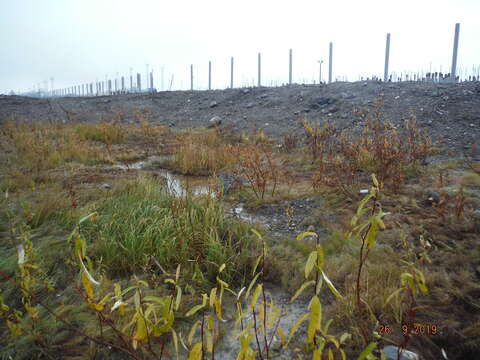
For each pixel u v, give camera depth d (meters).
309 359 2.01
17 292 2.49
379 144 6.14
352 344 2.09
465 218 3.66
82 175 6.11
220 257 2.93
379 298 2.37
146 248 3.12
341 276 2.80
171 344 2.12
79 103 18.12
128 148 9.42
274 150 8.80
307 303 2.62
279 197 5.09
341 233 3.60
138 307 1.36
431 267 2.87
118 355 2.05
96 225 3.52
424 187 4.91
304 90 14.59
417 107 10.07
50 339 2.13
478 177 5.07
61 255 3.06
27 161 6.70
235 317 2.38
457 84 11.38
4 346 2.08
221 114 14.33
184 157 7.35
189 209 4.00
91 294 1.39
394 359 1.88
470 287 2.51
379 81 13.69
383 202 4.41
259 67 20.88
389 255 3.09
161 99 18.14
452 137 7.92
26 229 3.41
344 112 11.09
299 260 3.05
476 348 2.02
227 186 5.48
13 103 17.23
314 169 6.74
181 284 2.75
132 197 4.46
